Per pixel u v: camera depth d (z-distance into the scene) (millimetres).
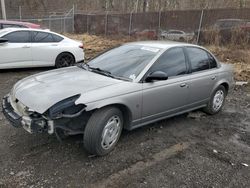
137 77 4430
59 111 3660
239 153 4523
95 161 3975
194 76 5277
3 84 7723
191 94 5273
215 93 5969
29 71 9438
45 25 28922
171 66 4938
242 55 13867
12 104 4141
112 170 3801
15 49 8820
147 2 35938
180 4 32562
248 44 15852
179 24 18938
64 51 9891
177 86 4918
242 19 17031
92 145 3895
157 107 4691
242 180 3789
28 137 4539
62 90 3920
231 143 4855
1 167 3740
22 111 3867
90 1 44906
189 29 18469
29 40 9195
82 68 4996
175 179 3699
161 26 19938
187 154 4352
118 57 5031
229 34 16562
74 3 44031
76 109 3781
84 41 20094
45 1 41594
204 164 4105
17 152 4102
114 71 4660
